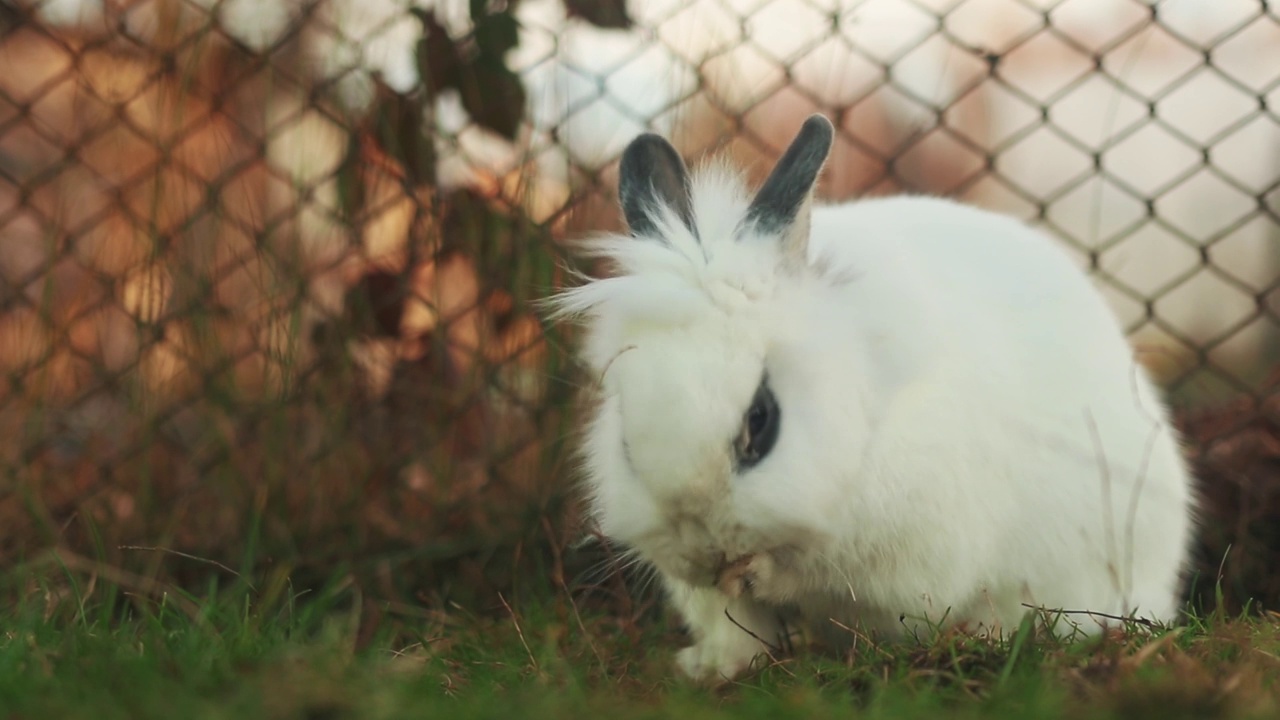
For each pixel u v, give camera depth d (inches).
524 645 37.8
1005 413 37.6
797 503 35.1
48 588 41.4
